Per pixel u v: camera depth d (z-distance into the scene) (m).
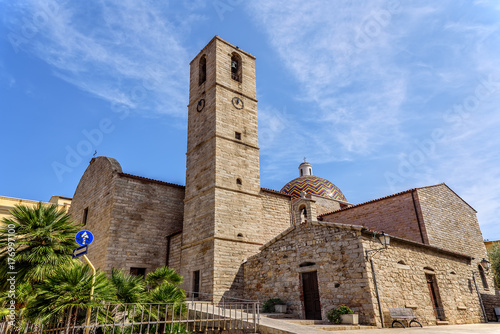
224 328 13.95
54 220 12.99
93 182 32.56
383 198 30.31
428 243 26.39
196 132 29.77
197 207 26.42
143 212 28.50
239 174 27.23
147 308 13.20
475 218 33.47
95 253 27.88
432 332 14.19
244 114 30.06
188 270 25.20
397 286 18.73
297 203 25.78
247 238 25.62
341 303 17.70
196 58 33.50
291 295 20.34
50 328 9.66
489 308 26.91
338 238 18.89
